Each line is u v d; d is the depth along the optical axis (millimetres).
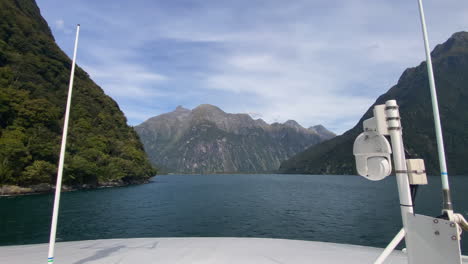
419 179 2611
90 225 25062
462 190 64812
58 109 95750
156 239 6641
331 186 97750
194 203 45656
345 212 34125
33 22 132500
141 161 123812
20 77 95125
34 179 63781
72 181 76938
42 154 67625
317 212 34406
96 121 116688
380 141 2818
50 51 124625
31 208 37125
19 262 4656
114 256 5047
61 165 3734
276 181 147000
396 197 53656
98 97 133250
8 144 61875
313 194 64438
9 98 74125
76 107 110000
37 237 19594
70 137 88688
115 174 96562
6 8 116812
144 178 125875
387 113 2744
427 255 2381
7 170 59312
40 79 103750
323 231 22641
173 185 110938
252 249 5574
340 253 5223
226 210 36688
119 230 22828
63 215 31188
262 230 23203
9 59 98062
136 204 43750
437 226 2312
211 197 57844
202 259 4859
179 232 22172
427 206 38156
